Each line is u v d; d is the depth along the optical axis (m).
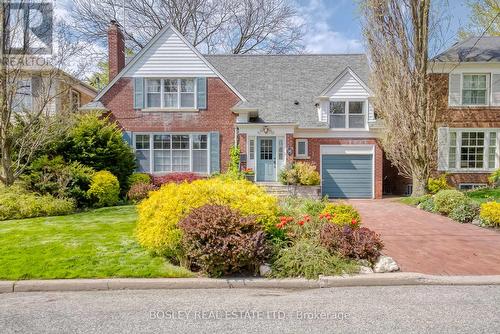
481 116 17.34
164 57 16.84
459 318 4.19
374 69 15.88
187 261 5.69
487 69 17.22
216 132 16.91
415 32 14.91
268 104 17.98
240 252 5.36
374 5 15.12
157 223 6.00
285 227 6.53
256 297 4.93
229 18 31.70
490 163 17.53
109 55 18.22
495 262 6.29
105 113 16.70
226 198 6.55
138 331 3.87
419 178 15.27
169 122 16.89
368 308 4.50
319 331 3.86
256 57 20.66
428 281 5.44
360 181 17.25
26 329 3.93
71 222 8.91
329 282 5.37
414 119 14.99
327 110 17.03
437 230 9.02
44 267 5.59
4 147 11.35
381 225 9.70
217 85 16.97
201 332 3.84
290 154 16.55
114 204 12.77
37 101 12.01
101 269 5.57
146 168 16.92
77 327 3.97
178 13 30.09
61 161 12.27
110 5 28.23
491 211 9.37
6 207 9.70
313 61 20.39
